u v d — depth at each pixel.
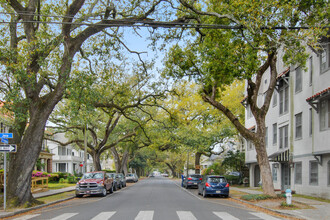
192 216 12.10
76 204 17.53
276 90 26.69
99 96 17.02
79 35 16.98
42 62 15.06
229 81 18.31
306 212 13.09
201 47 18.55
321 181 19.09
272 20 13.91
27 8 16.39
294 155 23.11
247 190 27.61
